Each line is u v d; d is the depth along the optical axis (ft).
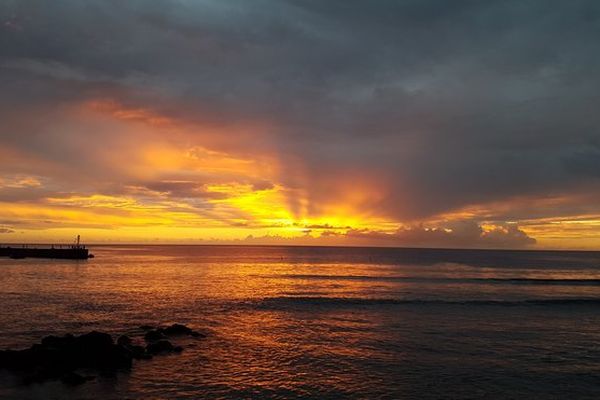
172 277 240.32
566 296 175.22
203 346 90.53
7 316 114.21
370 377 73.05
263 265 377.09
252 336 100.53
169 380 69.87
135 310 129.29
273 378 72.02
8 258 379.76
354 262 448.24
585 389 68.39
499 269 348.18
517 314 131.75
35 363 72.23
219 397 63.57
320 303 150.61
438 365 79.71
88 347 76.18
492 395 65.67
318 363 80.38
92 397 62.18
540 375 74.59
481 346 93.09
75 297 151.64
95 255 521.65
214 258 499.51
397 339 98.78
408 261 474.90
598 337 101.96
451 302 154.61
